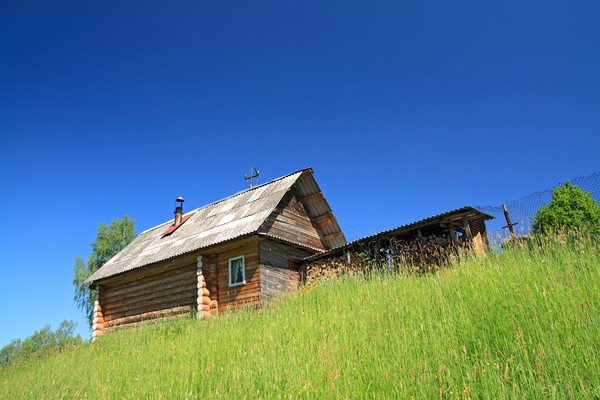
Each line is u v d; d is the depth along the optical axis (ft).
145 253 65.77
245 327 31.55
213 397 18.10
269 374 18.29
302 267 55.98
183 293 56.95
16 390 30.96
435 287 26.55
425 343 17.70
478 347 16.47
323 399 14.84
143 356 30.99
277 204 55.83
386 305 26.04
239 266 53.26
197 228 64.08
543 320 16.79
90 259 119.24
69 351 46.11
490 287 22.75
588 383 12.41
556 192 58.65
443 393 13.47
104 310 66.64
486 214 41.24
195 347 28.73
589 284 19.51
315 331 24.61
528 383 12.89
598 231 27.91
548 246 27.48
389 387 14.48
